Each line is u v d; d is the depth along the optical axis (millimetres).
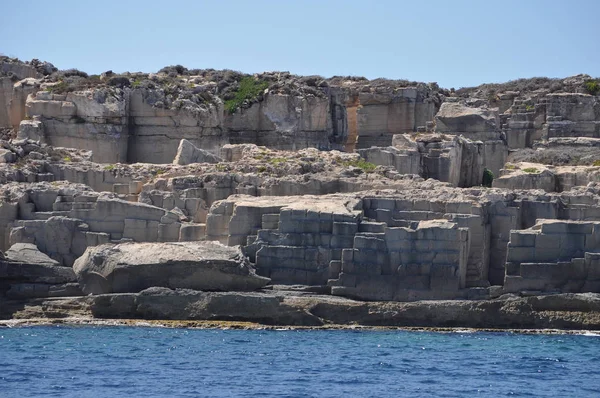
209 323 132375
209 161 168875
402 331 131000
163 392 104000
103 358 116375
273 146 188125
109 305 134875
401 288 136375
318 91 192750
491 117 189375
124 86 181875
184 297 134250
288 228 140625
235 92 193625
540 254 136125
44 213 149000
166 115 180125
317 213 140125
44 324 133000
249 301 133375
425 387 106812
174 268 136125
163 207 152375
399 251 137000
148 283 136750
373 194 146125
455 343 124625
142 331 129375
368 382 108250
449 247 136250
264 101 189875
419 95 199750
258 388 105625
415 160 171250
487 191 146625
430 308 133125
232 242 143625
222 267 136000
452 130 189250
